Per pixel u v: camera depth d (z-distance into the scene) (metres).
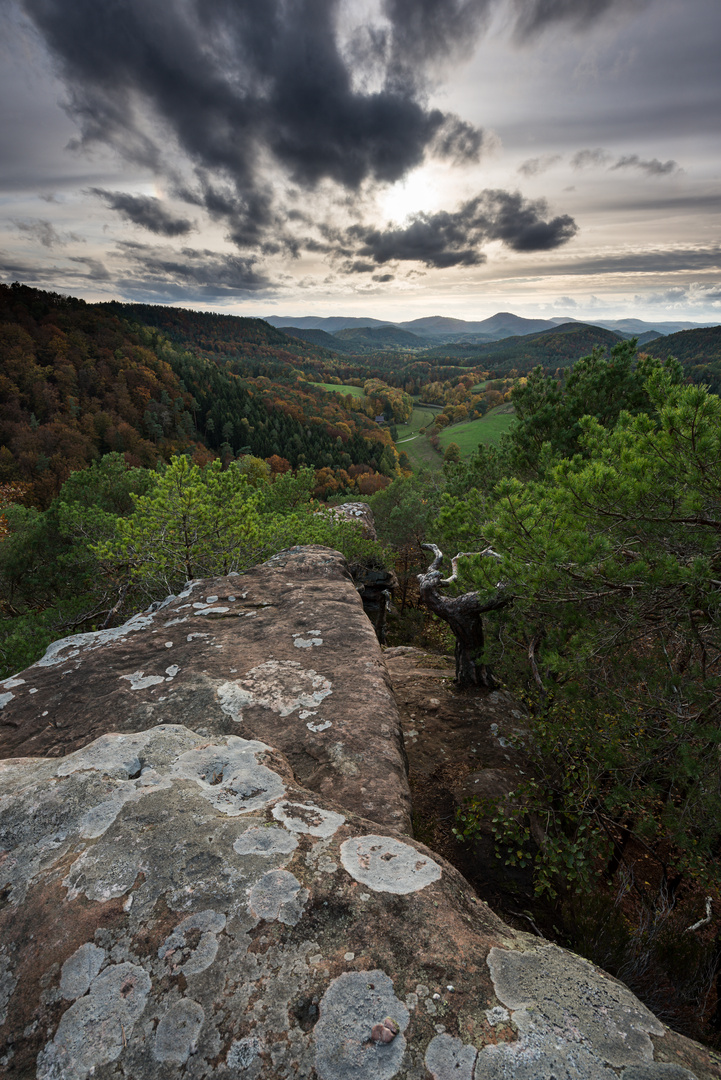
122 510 17.00
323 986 1.30
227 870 1.61
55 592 14.86
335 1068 1.14
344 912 1.50
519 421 10.81
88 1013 1.27
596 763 4.80
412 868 1.71
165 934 1.43
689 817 4.12
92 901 1.54
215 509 8.85
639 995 3.68
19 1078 1.17
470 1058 1.15
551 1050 1.17
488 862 4.30
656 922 4.25
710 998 3.84
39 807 1.90
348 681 3.32
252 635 4.06
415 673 7.20
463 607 5.75
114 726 2.94
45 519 14.90
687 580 3.88
